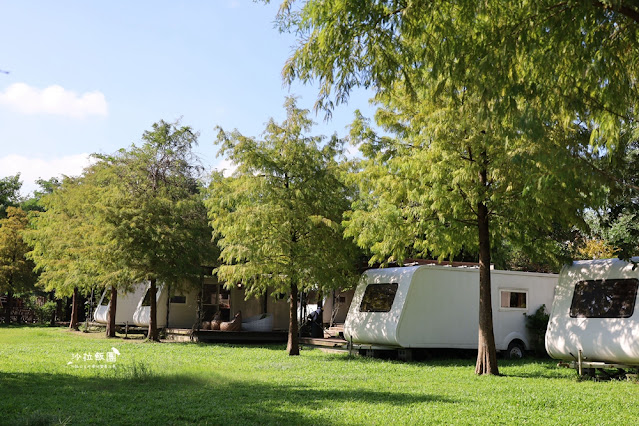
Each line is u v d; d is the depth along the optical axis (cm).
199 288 2459
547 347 1413
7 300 4425
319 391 1020
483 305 1357
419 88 922
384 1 782
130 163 2397
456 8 812
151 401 894
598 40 750
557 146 765
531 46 757
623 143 907
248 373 1302
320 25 798
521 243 1430
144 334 2803
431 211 1340
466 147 1233
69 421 739
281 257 1748
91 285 2750
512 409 880
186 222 2338
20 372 1237
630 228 1408
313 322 2411
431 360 1723
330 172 1753
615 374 1362
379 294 1769
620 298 1302
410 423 760
